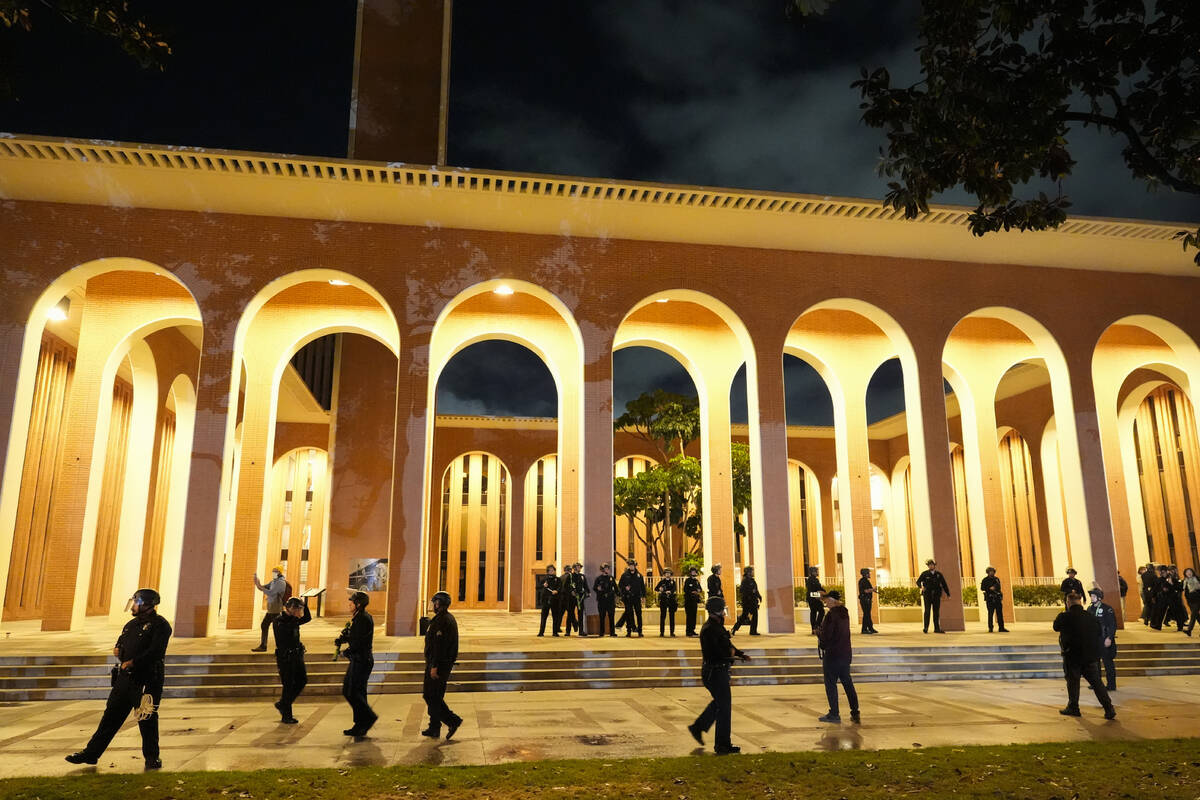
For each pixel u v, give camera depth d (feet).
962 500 114.01
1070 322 60.64
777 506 54.39
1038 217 25.00
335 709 32.17
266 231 52.19
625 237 56.08
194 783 19.69
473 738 26.11
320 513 108.68
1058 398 60.44
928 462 56.65
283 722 28.55
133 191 49.85
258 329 61.46
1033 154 22.34
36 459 70.90
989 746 24.47
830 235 56.44
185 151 45.85
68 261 49.65
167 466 91.81
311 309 61.98
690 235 56.08
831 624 29.43
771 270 57.62
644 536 115.96
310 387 88.07
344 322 61.82
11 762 22.62
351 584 73.67
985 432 69.97
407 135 59.67
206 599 47.83
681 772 20.97
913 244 57.88
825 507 113.70
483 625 67.51
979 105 21.62
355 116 59.52
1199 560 82.94
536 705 32.83
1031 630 55.67
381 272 52.80
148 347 63.46
